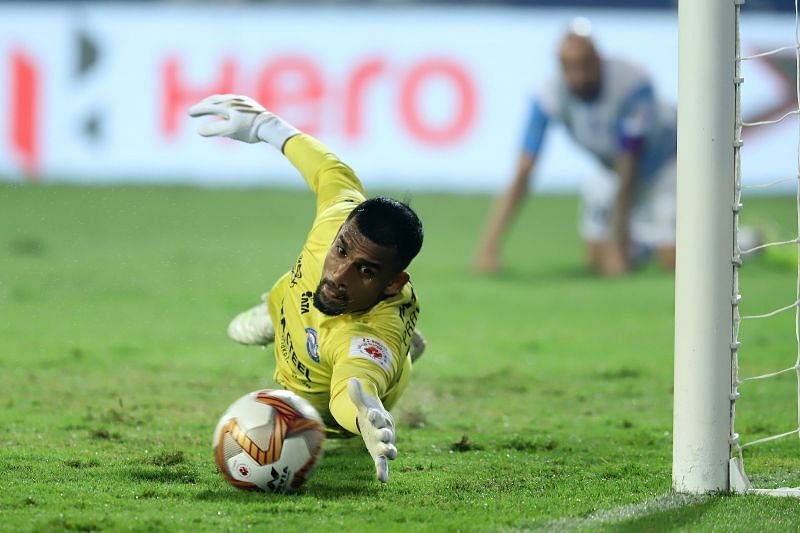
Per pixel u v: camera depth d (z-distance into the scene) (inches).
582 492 689.0
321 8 2645.2
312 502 643.5
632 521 607.2
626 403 1106.1
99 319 1601.9
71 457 776.9
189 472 729.6
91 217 2536.9
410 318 683.4
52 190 2650.1
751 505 635.5
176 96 2679.6
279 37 2642.7
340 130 2650.1
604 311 1825.8
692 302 651.5
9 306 1690.5
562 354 1421.0
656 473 764.0
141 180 2709.2
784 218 2687.0
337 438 780.6
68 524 578.6
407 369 762.8
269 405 656.4
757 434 950.4
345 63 2642.7
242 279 1993.1
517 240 2625.5
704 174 636.7
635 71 2353.6
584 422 997.8
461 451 851.4
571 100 2332.7
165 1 2674.7
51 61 2618.1
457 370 1290.6
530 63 2689.5
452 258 2380.7
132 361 1288.1
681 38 647.1
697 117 637.9
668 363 1355.8
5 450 802.2
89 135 2652.6
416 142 2677.2
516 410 1059.9
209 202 2706.7
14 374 1179.3
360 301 641.0
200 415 986.7
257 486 652.7
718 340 649.0
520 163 2317.9
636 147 2341.3
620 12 2689.5
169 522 589.9
